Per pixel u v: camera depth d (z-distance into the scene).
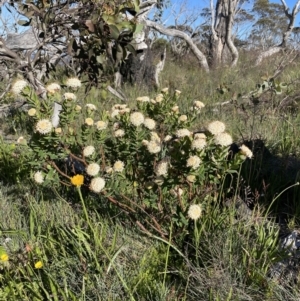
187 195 2.75
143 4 5.84
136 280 2.28
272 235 2.61
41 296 2.16
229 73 10.09
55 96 2.49
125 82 8.41
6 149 4.09
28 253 2.41
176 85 8.50
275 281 2.23
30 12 3.76
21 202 3.32
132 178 2.63
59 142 2.54
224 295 2.16
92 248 2.50
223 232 2.56
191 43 11.82
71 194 3.28
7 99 5.65
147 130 2.58
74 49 3.87
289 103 6.22
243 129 4.93
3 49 4.11
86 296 2.16
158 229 2.60
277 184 3.38
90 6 3.59
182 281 2.36
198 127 5.32
